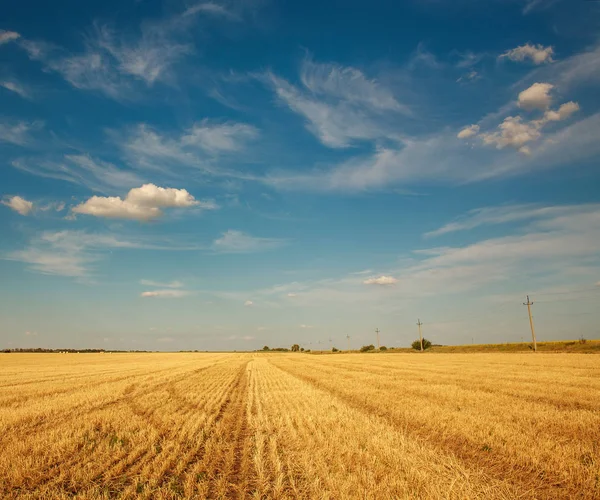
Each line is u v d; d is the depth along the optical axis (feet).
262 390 86.33
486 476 30.01
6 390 81.76
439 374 110.42
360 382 93.40
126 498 26.48
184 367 177.99
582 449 35.45
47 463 33.45
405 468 30.71
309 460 33.35
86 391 78.89
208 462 34.94
